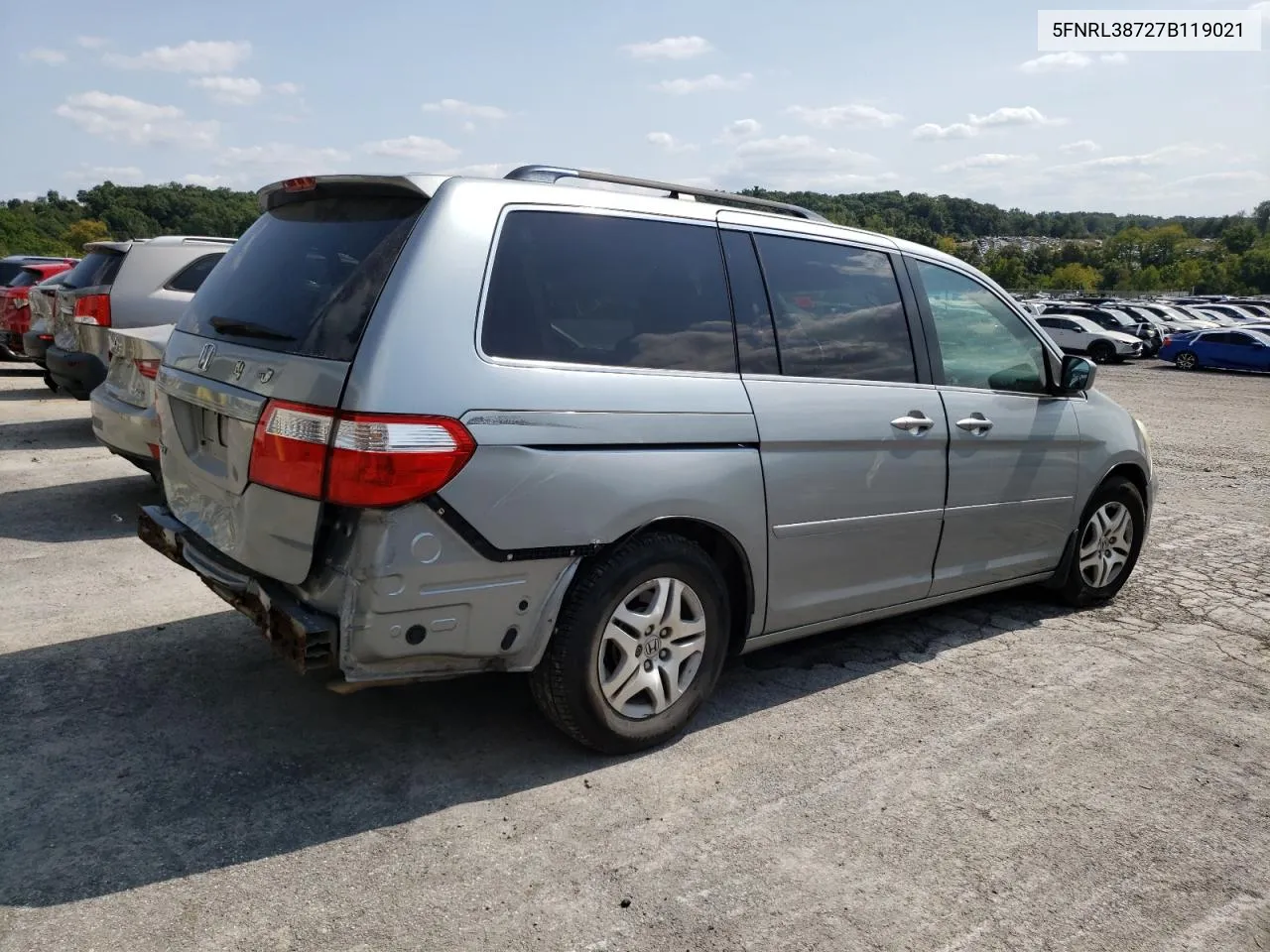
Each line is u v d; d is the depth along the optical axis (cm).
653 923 257
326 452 277
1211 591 583
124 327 788
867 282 417
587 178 361
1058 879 285
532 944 246
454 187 307
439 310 290
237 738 348
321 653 281
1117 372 2720
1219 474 1024
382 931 249
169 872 269
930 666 446
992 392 457
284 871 272
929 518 427
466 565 290
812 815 313
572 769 335
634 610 338
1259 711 410
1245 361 2672
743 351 363
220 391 321
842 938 254
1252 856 302
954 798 328
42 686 387
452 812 305
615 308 332
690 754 351
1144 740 379
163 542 370
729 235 373
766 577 371
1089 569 535
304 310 308
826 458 380
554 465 302
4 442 909
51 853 276
